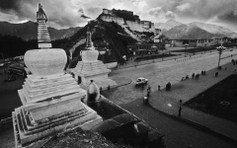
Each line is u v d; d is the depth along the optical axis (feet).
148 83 85.76
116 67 139.03
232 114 45.60
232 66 123.34
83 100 39.78
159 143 25.18
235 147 32.58
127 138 23.82
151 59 185.98
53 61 22.66
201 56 201.26
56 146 16.06
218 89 68.13
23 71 111.14
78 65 77.61
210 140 35.12
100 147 16.44
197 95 62.54
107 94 68.74
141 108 53.62
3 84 92.99
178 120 44.62
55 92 23.09
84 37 155.22
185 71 114.73
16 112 27.09
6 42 211.20
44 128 21.75
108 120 25.20
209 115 46.01
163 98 61.62
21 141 19.90
